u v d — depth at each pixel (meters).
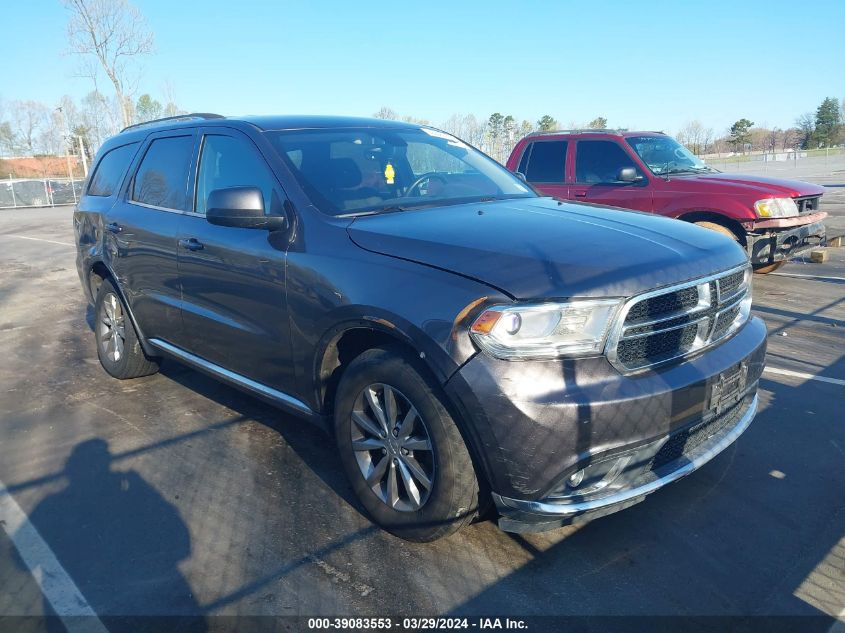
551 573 2.85
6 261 13.48
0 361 6.10
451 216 3.37
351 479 3.24
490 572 2.87
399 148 4.25
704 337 3.01
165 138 4.73
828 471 3.65
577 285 2.60
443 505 2.81
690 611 2.61
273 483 3.66
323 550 3.05
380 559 2.97
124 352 5.15
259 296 3.57
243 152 3.95
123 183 5.07
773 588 2.74
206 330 4.08
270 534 3.18
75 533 3.23
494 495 2.70
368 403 3.09
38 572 2.93
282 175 3.63
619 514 3.28
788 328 6.39
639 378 2.67
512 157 9.46
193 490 3.60
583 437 2.54
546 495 2.60
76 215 5.76
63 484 3.71
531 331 2.56
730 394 3.06
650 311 2.75
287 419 4.51
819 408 4.46
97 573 2.91
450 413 2.72
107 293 5.28
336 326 3.12
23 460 4.02
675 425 2.74
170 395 5.04
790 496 3.41
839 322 6.57
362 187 3.71
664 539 3.07
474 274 2.71
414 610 2.65
